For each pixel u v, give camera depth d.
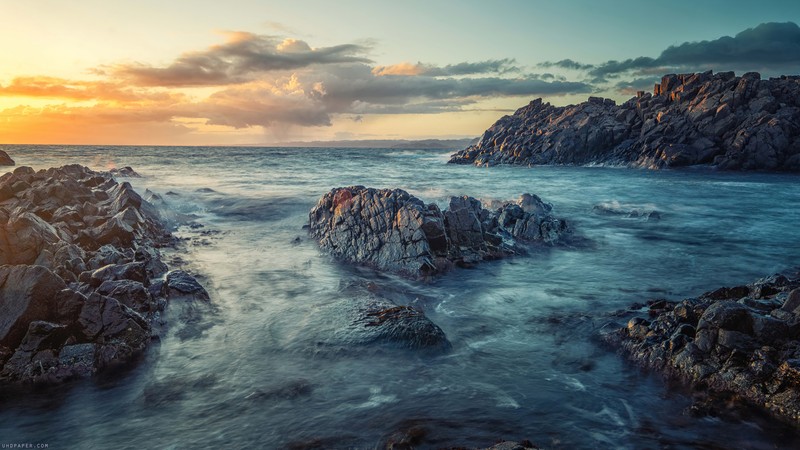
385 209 18.14
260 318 11.95
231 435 7.34
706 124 65.81
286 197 31.59
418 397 8.43
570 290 14.84
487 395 8.51
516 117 101.38
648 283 15.58
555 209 30.34
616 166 71.00
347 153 158.50
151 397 8.45
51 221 17.20
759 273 16.78
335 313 11.95
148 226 20.17
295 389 8.68
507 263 17.91
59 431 7.54
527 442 6.80
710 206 31.86
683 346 9.56
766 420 7.71
